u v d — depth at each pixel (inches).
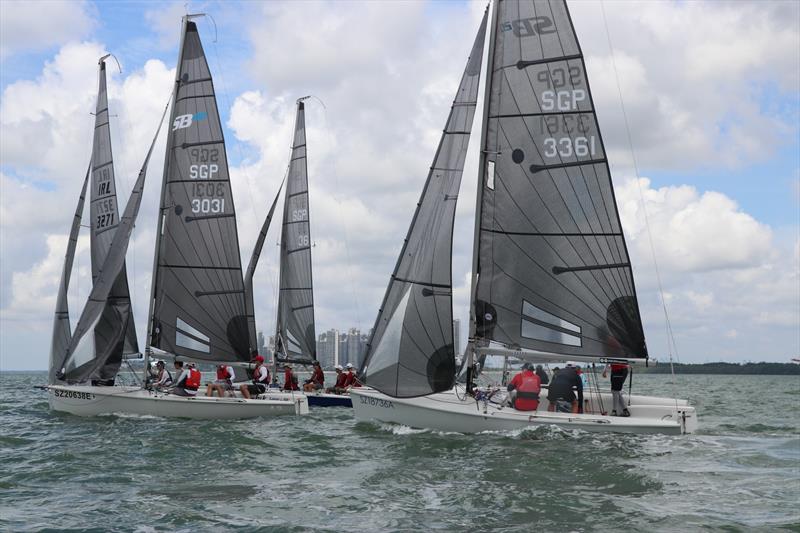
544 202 686.5
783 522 370.6
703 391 2244.1
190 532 354.0
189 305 915.4
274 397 893.2
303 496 429.1
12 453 580.1
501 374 709.3
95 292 868.6
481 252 697.6
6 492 440.1
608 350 674.2
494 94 699.4
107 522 370.9
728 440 665.0
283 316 1337.4
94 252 997.8
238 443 630.5
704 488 447.2
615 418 615.2
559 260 684.1
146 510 396.2
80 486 458.0
